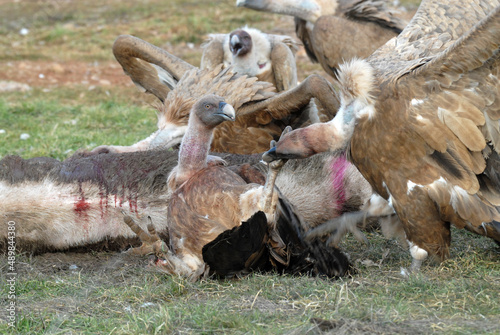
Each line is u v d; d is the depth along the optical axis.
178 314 10.14
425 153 11.34
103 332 9.87
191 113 12.59
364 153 11.79
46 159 14.08
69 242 13.47
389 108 11.35
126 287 11.56
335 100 15.08
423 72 11.12
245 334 9.35
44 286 11.94
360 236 12.62
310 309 9.99
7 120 24.56
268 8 19.86
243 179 13.17
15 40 40.00
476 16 13.95
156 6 43.16
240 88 15.70
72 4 46.59
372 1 19.02
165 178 13.66
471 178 11.30
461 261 12.05
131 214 13.46
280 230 12.17
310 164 14.02
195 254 11.94
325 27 18.83
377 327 9.23
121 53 17.92
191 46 35.78
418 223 11.73
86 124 23.91
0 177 13.32
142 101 28.41
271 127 16.30
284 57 19.98
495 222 11.45
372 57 12.83
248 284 11.27
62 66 34.53
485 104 11.06
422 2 14.22
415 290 10.79
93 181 13.49
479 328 9.11
